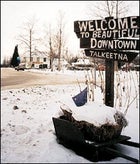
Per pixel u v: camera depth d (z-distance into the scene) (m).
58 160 4.20
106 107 4.80
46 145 4.76
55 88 11.86
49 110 7.18
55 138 5.11
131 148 4.94
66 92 10.52
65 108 4.92
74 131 4.46
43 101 8.45
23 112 6.90
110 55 5.36
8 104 7.84
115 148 4.93
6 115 6.57
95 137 4.44
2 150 4.54
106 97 5.49
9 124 5.79
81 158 4.32
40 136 5.21
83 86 12.46
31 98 8.98
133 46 5.04
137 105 7.89
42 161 4.16
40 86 12.62
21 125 5.67
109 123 4.45
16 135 5.22
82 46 5.72
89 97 8.15
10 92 10.17
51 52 35.03
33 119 6.28
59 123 4.78
